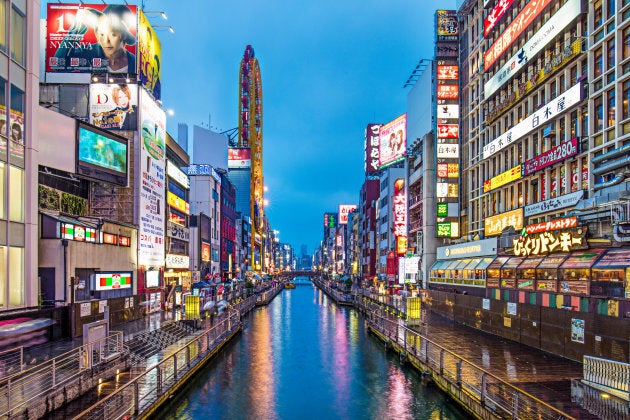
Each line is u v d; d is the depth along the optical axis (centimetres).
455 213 5916
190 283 6644
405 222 7394
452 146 5969
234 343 3928
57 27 4706
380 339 3875
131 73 4716
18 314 2392
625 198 2320
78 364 2055
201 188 8262
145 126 4591
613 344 1964
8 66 2519
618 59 2909
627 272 1986
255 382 2600
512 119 4591
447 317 4191
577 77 3400
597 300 2131
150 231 4703
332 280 15338
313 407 2156
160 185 5078
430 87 6638
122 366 2277
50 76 4656
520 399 1648
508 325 2969
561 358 2359
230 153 16075
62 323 2712
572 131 3516
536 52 3916
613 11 3016
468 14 5838
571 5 3394
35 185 2728
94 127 3791
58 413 1611
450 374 2077
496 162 4912
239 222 12675
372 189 11838
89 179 3778
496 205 4856
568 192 3512
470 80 5734
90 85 4447
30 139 2691
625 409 1357
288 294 12512
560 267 2539
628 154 2744
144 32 4991
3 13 2486
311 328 4950
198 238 7200
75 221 3216
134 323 3516
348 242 16888
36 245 2722
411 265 6300
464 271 4416
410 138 8144
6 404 1487
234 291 7962
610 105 3027
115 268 3859
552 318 2459
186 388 2397
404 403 2156
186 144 10612
